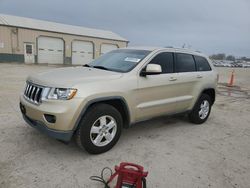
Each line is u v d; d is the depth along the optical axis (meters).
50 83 3.30
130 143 4.13
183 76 4.79
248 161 3.73
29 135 4.16
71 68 4.33
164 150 3.93
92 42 34.34
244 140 4.67
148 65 3.93
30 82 3.70
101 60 4.78
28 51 28.56
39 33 29.03
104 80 3.55
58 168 3.15
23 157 3.38
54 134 3.20
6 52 26.97
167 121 5.64
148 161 3.50
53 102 3.17
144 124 5.29
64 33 31.16
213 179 3.12
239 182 3.10
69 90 3.18
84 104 3.24
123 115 3.97
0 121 4.85
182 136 4.66
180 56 4.91
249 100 9.58
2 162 3.21
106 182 2.86
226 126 5.57
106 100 3.55
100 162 3.38
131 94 3.82
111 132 3.73
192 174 3.21
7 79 12.09
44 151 3.61
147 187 2.86
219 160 3.70
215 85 5.71
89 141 3.43
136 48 4.74
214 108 7.61
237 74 28.00
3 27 26.34
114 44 37.00
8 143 3.80
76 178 2.94
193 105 5.22
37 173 3.00
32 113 3.40
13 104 6.41
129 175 2.59
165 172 3.22
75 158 3.45
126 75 3.84
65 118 3.14
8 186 2.69
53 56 30.89
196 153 3.90
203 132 5.00
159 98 4.36
